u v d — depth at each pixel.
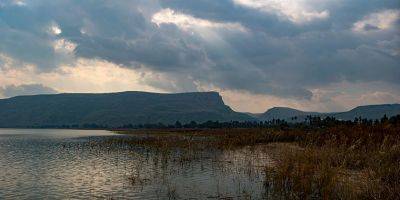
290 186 25.39
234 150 55.19
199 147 60.91
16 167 43.22
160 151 58.34
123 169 39.66
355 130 46.16
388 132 42.56
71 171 39.00
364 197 20.17
